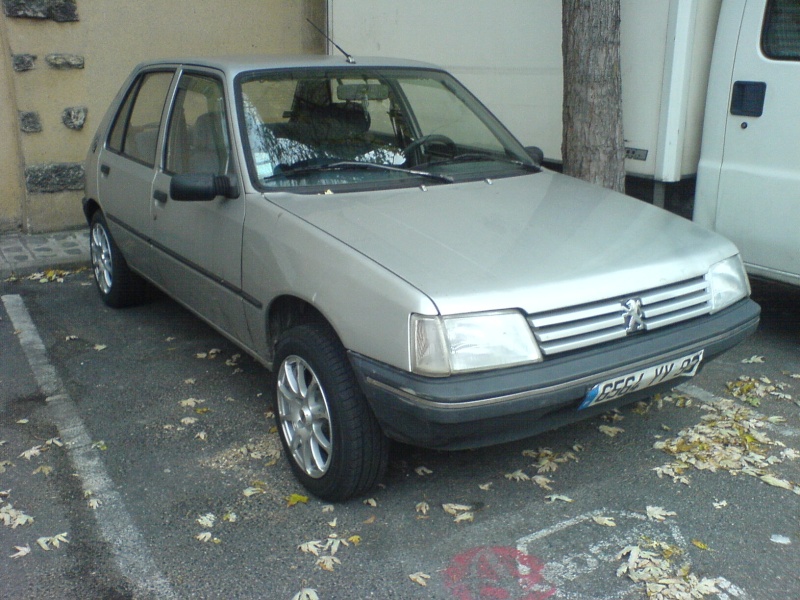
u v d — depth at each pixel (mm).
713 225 5129
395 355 2871
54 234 7406
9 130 7148
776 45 4633
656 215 3812
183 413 4234
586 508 3355
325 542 3139
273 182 3746
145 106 4965
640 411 4199
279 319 3662
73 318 5625
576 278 3037
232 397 4418
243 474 3645
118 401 4379
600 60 5262
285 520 3291
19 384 4590
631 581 2906
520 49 6145
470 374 2834
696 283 3352
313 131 4008
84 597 2855
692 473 3613
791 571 2949
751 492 3455
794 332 5270
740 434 3922
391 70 4508
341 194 3730
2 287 6277
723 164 5008
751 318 3549
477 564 3004
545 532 3195
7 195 7305
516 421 2910
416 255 3100
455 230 3354
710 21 5070
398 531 3207
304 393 3404
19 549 3113
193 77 4406
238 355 4996
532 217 3572
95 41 7164
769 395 4367
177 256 4395
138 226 4848
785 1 4559
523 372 2875
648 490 3484
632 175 5543
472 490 3494
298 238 3357
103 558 3068
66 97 7156
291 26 8109
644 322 3154
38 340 5227
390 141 4156
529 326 2914
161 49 7500
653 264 3244
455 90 4703
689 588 2848
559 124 6027
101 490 3525
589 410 3145
